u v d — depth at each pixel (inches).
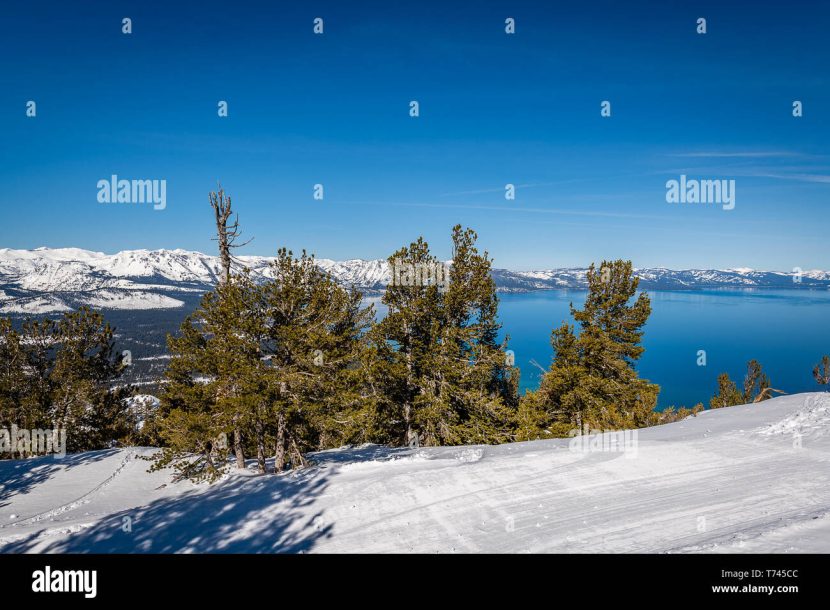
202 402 787.4
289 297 749.9
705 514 444.5
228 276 759.1
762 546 367.2
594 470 589.3
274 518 522.9
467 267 1104.8
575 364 1237.7
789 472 531.8
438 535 458.3
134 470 1103.6
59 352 1408.7
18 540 559.5
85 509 835.4
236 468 933.2
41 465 1176.2
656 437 749.3
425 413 1026.1
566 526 448.8
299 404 743.7
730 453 615.2
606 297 1240.8
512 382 1502.2
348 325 864.3
